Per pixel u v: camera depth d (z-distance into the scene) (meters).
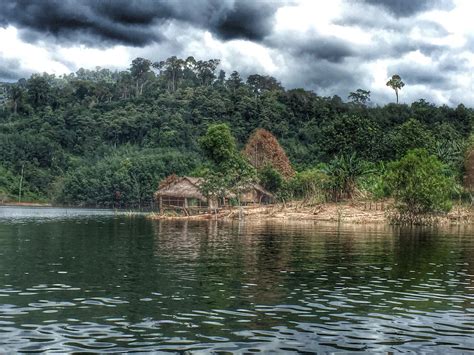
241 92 173.25
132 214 85.00
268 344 9.80
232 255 24.00
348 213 62.72
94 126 175.88
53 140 167.25
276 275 17.97
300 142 146.00
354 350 9.53
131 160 140.38
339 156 98.12
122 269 19.05
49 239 32.34
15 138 158.75
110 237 34.47
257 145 103.00
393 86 164.25
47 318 11.59
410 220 53.62
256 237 35.53
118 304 13.02
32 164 153.62
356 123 99.69
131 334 10.37
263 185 92.69
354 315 12.21
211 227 48.12
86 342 9.80
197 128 161.50
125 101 199.25
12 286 15.39
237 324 11.21
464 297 14.45
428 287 15.98
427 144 97.31
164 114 173.12
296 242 31.55
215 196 70.81
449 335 10.58
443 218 56.34
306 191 83.12
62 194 137.88
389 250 27.05
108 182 130.38
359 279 17.36
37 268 19.19
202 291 14.84
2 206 130.75
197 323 11.26
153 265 20.25
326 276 17.89
